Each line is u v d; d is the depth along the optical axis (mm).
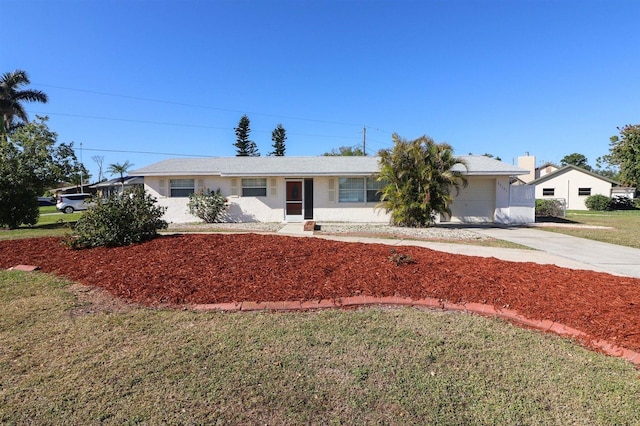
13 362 2994
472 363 3027
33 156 15609
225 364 2975
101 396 2533
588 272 5406
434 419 2332
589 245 9789
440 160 13969
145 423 2264
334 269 5379
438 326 3760
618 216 22828
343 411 2404
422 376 2822
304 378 2781
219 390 2615
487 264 5684
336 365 2979
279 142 49562
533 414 2379
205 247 6637
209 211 16078
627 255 8242
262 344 3340
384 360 3068
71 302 4473
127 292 4754
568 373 2871
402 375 2834
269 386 2670
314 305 4336
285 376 2809
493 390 2643
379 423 2297
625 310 3824
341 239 10523
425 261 5723
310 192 17000
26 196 14648
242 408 2422
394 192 14375
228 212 16641
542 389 2656
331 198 16750
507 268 5445
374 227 14055
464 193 17047
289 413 2377
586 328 3574
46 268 6055
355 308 4293
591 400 2520
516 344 3369
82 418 2307
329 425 2271
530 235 12016
